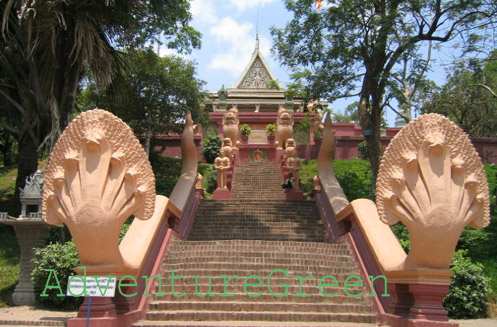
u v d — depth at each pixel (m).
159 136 23.20
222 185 14.80
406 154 5.59
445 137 5.55
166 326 5.71
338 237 9.62
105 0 9.84
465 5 10.71
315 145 23.09
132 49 13.04
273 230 11.36
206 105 20.28
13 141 19.92
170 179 16.83
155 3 11.40
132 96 16.41
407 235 9.24
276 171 17.98
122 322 5.57
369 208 7.94
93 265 5.42
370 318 6.24
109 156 5.47
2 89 11.45
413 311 5.52
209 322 6.01
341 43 11.59
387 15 10.58
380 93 12.06
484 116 23.72
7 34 10.51
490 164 20.20
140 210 5.56
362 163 20.73
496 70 14.47
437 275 5.38
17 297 7.70
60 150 5.53
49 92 10.34
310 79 12.44
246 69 33.06
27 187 7.87
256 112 28.64
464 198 5.45
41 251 7.68
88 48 9.74
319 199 12.55
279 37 12.27
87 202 5.28
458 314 7.54
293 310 6.52
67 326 5.32
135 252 6.41
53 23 9.55
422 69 11.51
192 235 11.16
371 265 7.12
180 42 14.94
